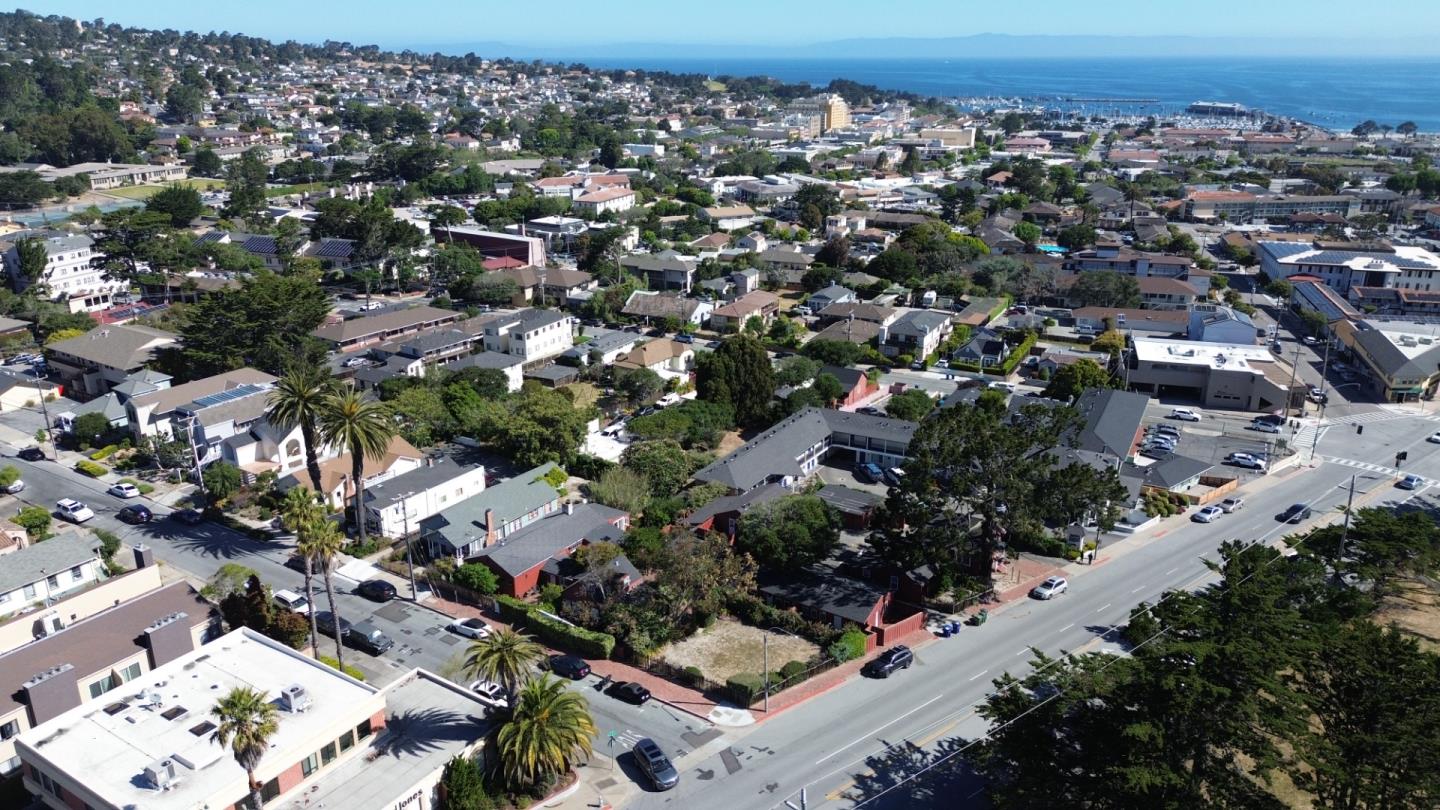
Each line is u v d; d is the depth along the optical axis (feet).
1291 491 329.31
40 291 519.60
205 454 331.16
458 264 572.10
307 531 207.10
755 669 223.92
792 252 644.27
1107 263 622.54
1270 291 602.03
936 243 642.63
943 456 242.37
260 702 156.66
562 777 185.06
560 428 332.60
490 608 248.73
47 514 285.23
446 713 192.75
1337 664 169.78
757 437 342.64
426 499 296.51
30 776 168.14
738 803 181.47
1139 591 262.06
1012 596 260.42
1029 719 175.52
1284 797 183.83
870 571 259.60
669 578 237.25
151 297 550.36
